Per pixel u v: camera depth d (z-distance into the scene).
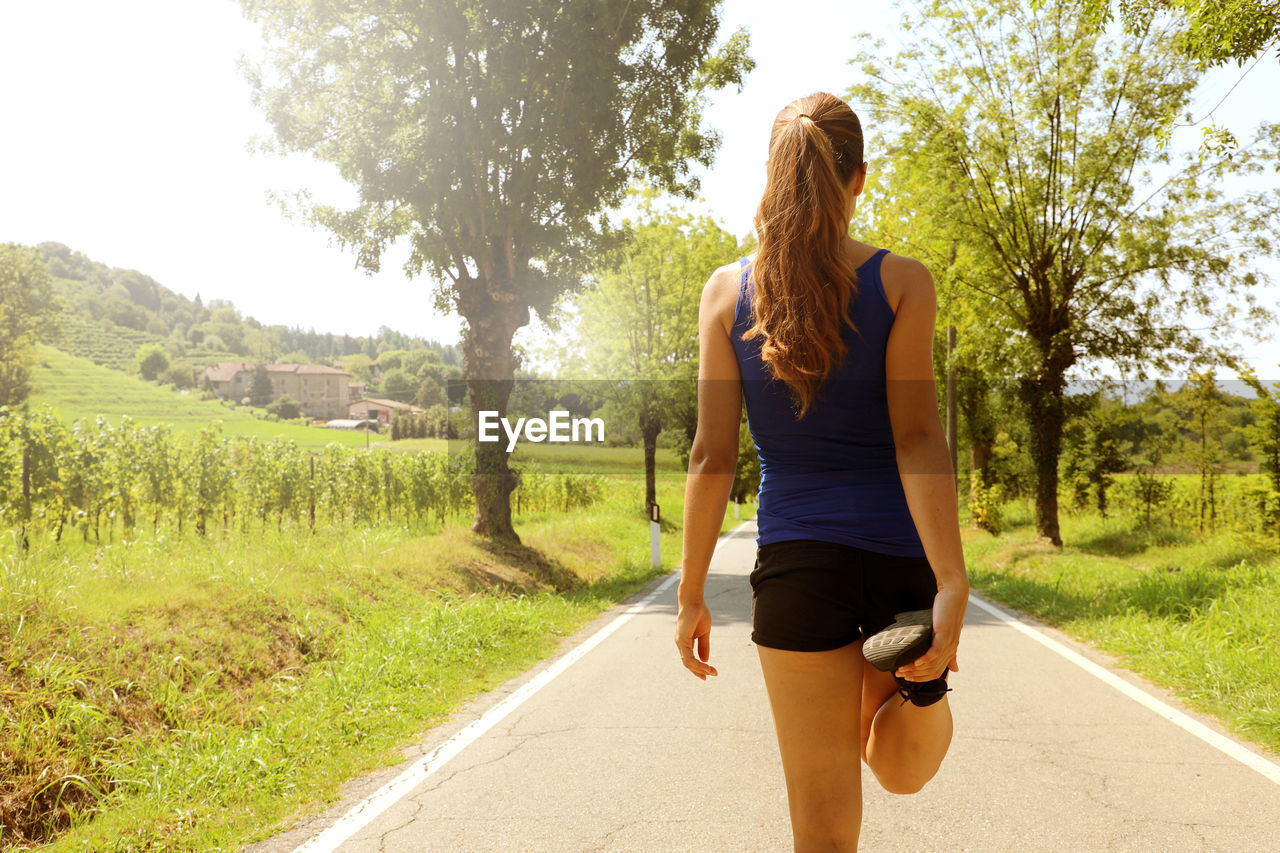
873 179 20.41
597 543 17.16
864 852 3.25
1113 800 3.79
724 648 7.63
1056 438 18.17
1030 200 17.47
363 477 18.09
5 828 3.62
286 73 13.80
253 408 155.38
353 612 7.63
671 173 15.84
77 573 6.17
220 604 6.44
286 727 4.95
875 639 1.31
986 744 4.67
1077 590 10.89
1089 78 16.31
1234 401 22.20
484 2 13.01
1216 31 7.93
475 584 10.39
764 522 1.62
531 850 3.33
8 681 4.42
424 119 13.01
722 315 1.60
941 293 18.73
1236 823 3.50
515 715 5.48
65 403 125.94
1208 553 15.71
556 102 13.80
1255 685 5.59
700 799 3.87
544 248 14.91
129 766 4.25
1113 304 16.80
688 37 14.49
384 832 3.57
